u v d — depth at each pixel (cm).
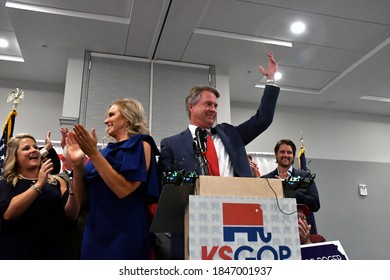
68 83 468
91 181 154
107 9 418
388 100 632
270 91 199
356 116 677
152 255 166
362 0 400
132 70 495
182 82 505
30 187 187
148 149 160
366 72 536
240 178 125
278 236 118
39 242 180
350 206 597
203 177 122
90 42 468
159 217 140
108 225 143
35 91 558
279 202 122
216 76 517
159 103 489
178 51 486
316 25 443
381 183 625
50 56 496
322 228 575
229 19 433
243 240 116
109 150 157
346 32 455
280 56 500
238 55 496
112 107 175
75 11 420
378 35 461
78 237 195
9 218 175
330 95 610
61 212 191
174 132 484
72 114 459
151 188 154
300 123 647
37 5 411
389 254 580
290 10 416
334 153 644
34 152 206
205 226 115
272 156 483
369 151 661
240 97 620
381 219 600
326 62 521
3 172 198
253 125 196
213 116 197
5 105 541
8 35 474
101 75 482
